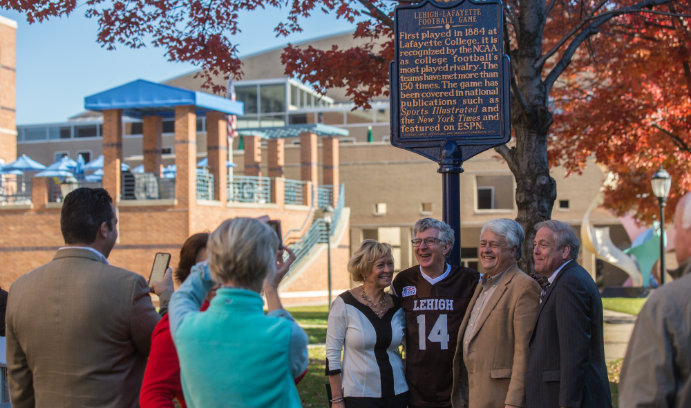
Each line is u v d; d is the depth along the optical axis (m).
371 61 9.10
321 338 16.03
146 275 27.52
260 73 58.94
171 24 8.78
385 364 4.95
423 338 4.93
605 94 13.09
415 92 6.37
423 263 5.00
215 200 28.73
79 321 3.42
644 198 18.09
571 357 4.03
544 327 4.24
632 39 10.97
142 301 3.55
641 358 2.81
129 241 27.77
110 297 3.46
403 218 38.69
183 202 27.33
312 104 50.09
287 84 46.69
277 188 31.48
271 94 47.03
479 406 4.51
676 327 2.76
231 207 29.36
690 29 10.51
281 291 29.34
